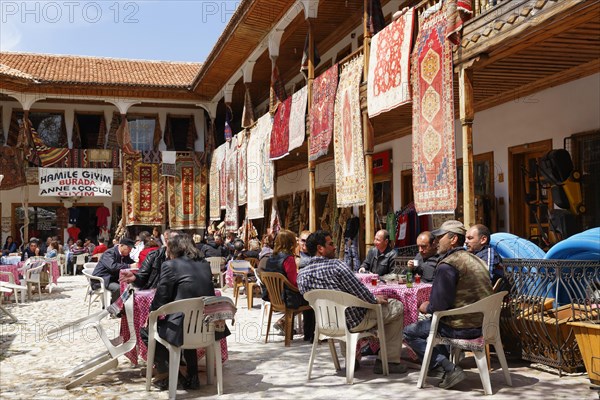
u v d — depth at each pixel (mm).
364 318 5891
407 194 14586
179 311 5422
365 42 11242
